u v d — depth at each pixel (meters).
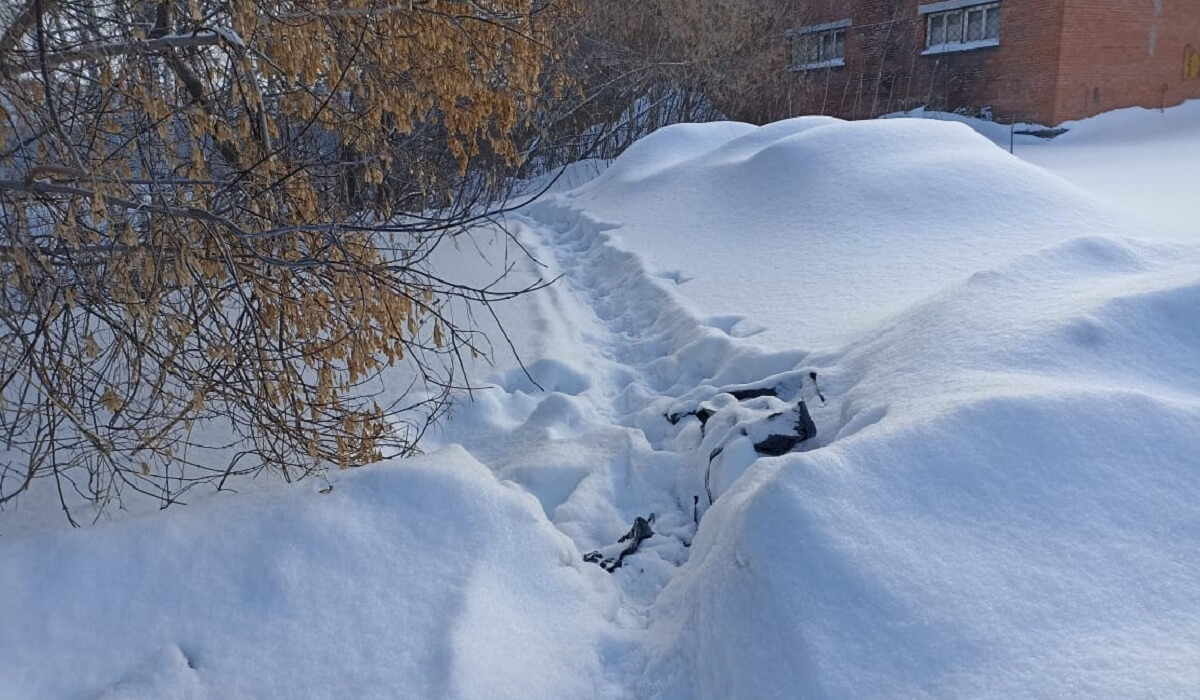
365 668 2.75
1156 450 3.08
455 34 4.41
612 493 4.52
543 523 3.47
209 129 3.72
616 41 18.83
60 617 2.78
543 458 4.87
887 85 23.80
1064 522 2.86
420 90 4.49
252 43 3.86
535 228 12.52
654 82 19.39
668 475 4.66
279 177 3.89
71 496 4.21
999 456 3.09
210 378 3.66
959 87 22.14
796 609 2.65
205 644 2.79
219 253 3.65
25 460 4.58
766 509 2.91
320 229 3.68
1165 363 3.78
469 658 2.77
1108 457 3.06
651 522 4.31
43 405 3.47
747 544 2.87
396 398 5.74
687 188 10.82
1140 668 2.29
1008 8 20.69
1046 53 19.98
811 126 11.44
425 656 2.78
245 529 3.12
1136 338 3.89
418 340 6.97
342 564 3.06
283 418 3.90
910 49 23.11
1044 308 4.28
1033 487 2.99
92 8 3.53
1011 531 2.85
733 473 4.17
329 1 4.29
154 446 3.84
